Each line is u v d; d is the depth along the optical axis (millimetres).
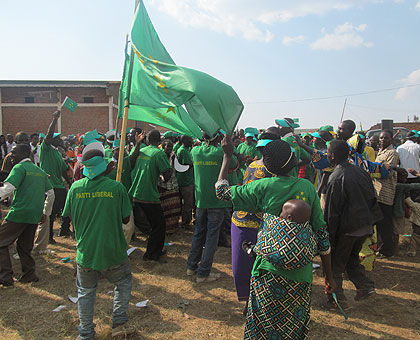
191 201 7516
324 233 2844
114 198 3305
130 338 3430
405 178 5531
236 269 3637
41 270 5230
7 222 4570
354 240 3795
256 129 8055
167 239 6836
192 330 3609
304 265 2496
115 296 3482
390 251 5574
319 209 2791
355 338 3467
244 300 3660
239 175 7961
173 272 5168
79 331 3311
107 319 3814
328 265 2963
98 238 3234
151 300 4273
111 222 3291
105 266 3254
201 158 4703
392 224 5500
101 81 26719
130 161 5543
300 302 2613
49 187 5023
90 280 3320
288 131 5867
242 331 3600
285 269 2537
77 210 3287
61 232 7090
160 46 5020
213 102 3689
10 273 4656
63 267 5359
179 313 3959
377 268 5242
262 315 2648
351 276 4062
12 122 26766
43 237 5863
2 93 26625
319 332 3566
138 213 6672
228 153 3287
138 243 6543
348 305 4137
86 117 26781
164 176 5457
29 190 4633
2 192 4363
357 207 3723
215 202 4664
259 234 2691
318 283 4742
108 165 3525
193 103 4430
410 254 5742
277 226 2549
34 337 3488
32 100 26797
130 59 4508
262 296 2641
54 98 26703
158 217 5488
